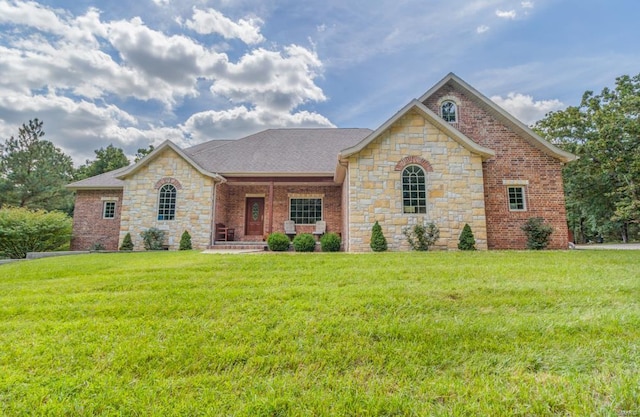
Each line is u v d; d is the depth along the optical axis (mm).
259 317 4004
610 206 23516
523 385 2482
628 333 3398
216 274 6824
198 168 14891
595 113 22969
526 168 13594
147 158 14969
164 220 14859
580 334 3400
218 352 3064
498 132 13844
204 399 2352
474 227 11977
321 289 5258
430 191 12125
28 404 2314
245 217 17766
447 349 3100
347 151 12102
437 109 14148
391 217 12055
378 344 3223
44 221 17141
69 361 2949
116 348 3184
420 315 4043
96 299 4910
